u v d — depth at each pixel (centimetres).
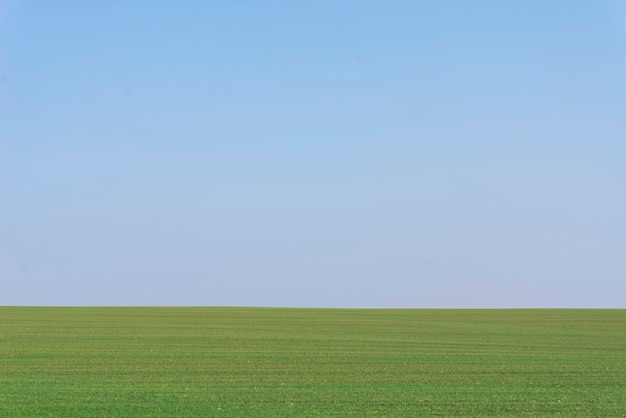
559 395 2748
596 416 2364
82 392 2753
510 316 7619
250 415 2333
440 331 5731
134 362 3650
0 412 2352
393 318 7269
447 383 3042
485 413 2402
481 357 3959
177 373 3288
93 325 5953
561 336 5325
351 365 3594
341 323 6531
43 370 3353
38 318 6706
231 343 4625
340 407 2488
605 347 4544
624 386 2978
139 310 8338
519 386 2966
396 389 2872
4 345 4388
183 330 5588
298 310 8706
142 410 2406
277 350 4231
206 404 2527
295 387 2914
